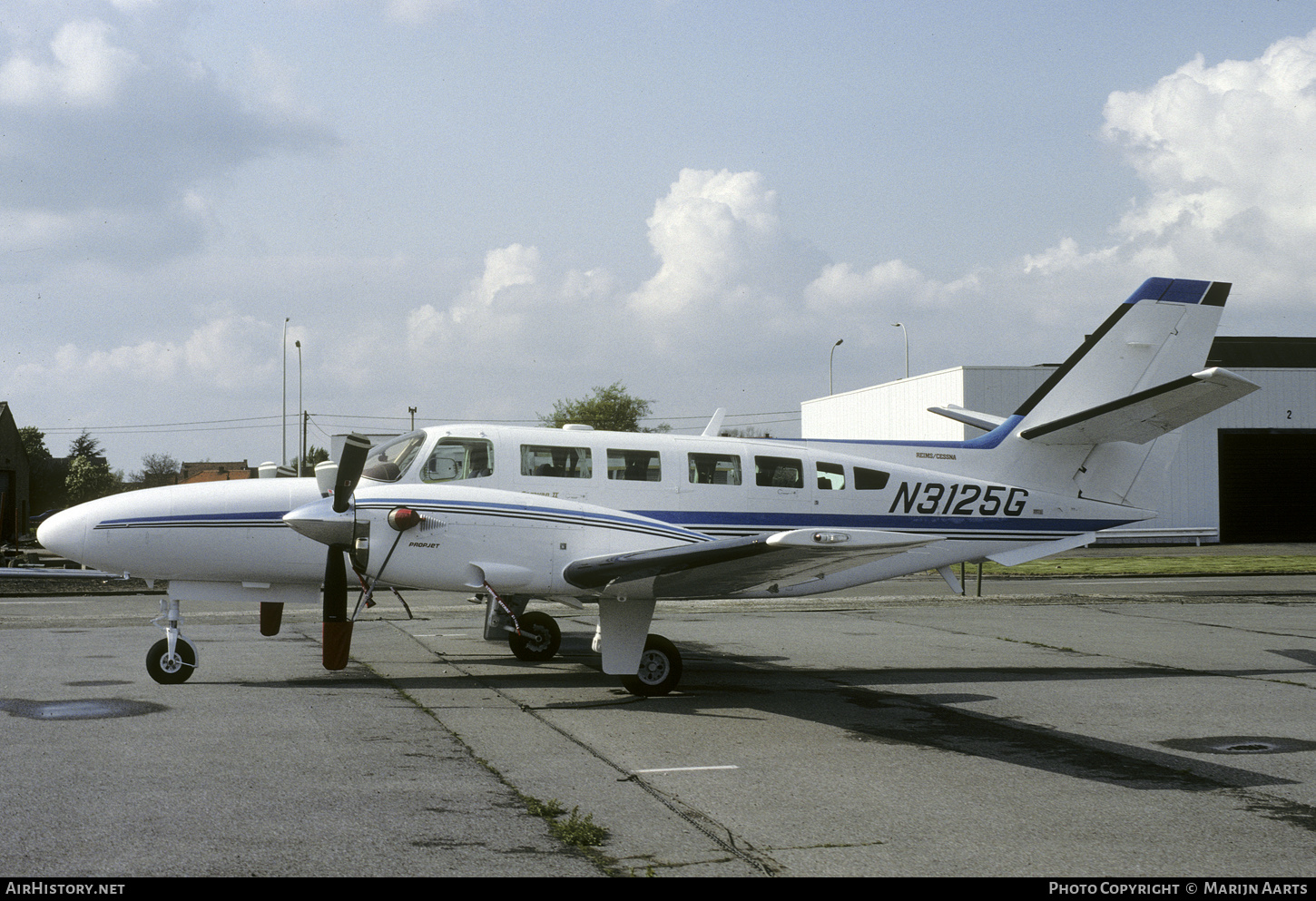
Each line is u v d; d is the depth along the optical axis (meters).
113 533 8.34
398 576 8.17
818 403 43.53
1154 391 10.48
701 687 8.64
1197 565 24.64
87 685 8.06
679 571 7.73
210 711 7.06
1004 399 32.56
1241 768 5.82
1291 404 34.75
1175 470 34.00
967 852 4.28
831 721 7.14
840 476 10.67
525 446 9.63
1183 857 4.23
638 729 6.82
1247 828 4.66
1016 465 11.52
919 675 9.34
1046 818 4.79
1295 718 7.34
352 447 7.76
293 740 6.21
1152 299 11.77
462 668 9.53
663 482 9.99
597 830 4.51
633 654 8.11
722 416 10.98
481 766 5.68
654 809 4.87
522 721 7.02
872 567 10.67
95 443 83.19
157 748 5.93
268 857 4.07
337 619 8.15
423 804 4.87
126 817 4.56
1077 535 11.59
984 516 11.21
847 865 4.11
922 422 34.91
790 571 8.27
